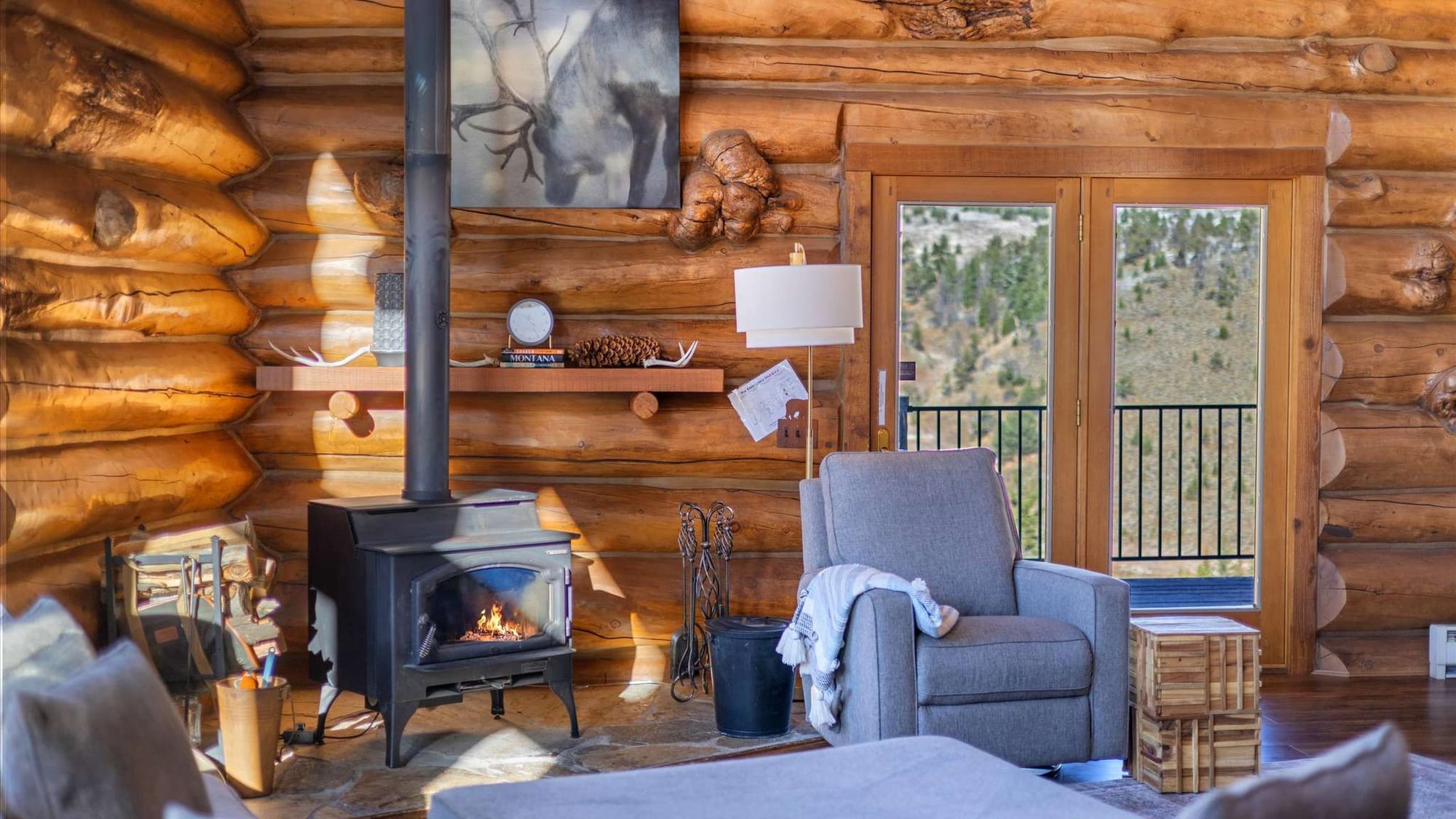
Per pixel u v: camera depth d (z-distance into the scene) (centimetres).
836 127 510
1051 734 370
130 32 418
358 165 504
